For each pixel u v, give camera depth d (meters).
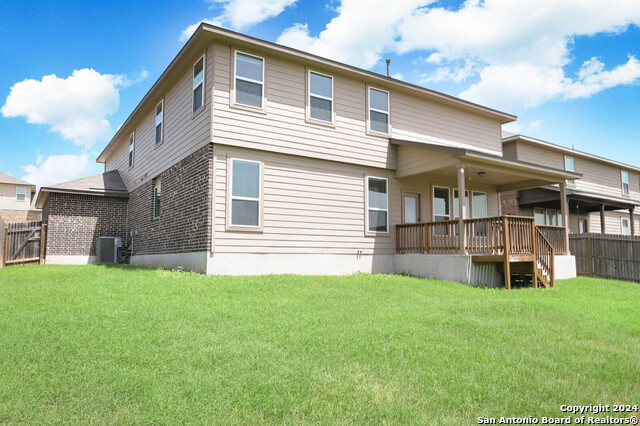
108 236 18.31
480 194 17.09
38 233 17.38
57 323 5.82
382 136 14.45
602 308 8.62
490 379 4.45
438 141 16.02
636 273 15.31
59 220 17.53
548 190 19.27
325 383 4.16
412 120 15.41
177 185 13.26
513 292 10.66
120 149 21.59
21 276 10.90
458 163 12.39
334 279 11.23
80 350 4.78
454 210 16.25
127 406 3.61
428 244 13.27
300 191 12.63
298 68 12.90
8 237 16.45
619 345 6.00
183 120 13.18
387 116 14.77
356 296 8.94
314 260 12.65
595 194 22.14
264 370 4.45
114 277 10.34
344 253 13.28
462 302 8.66
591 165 25.61
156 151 15.57
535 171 13.96
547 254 12.97
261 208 11.88
